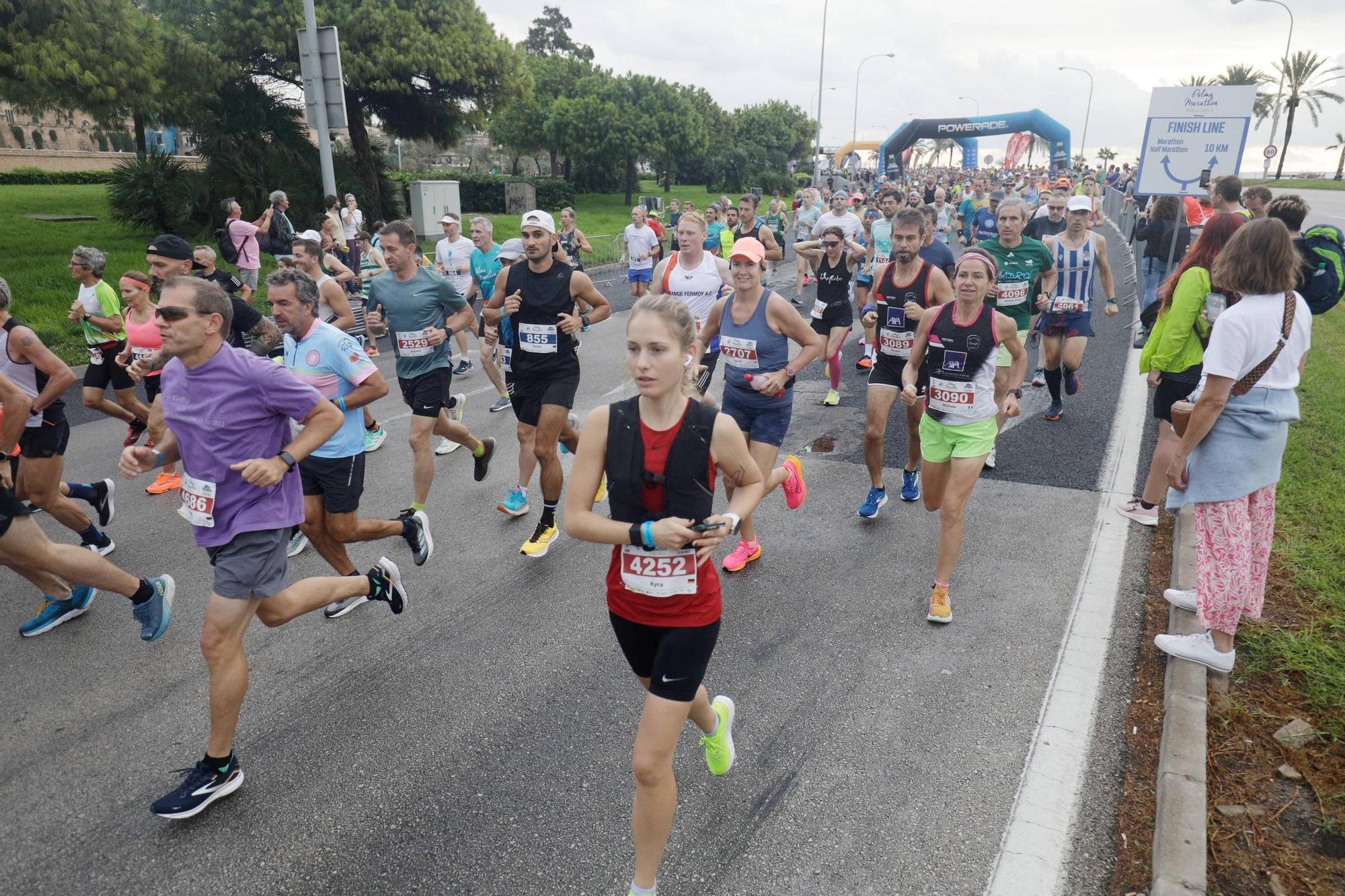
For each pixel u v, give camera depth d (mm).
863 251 8844
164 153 19141
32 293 13195
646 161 53781
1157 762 3215
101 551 5207
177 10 23078
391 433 7805
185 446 3088
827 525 5602
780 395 4738
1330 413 7211
